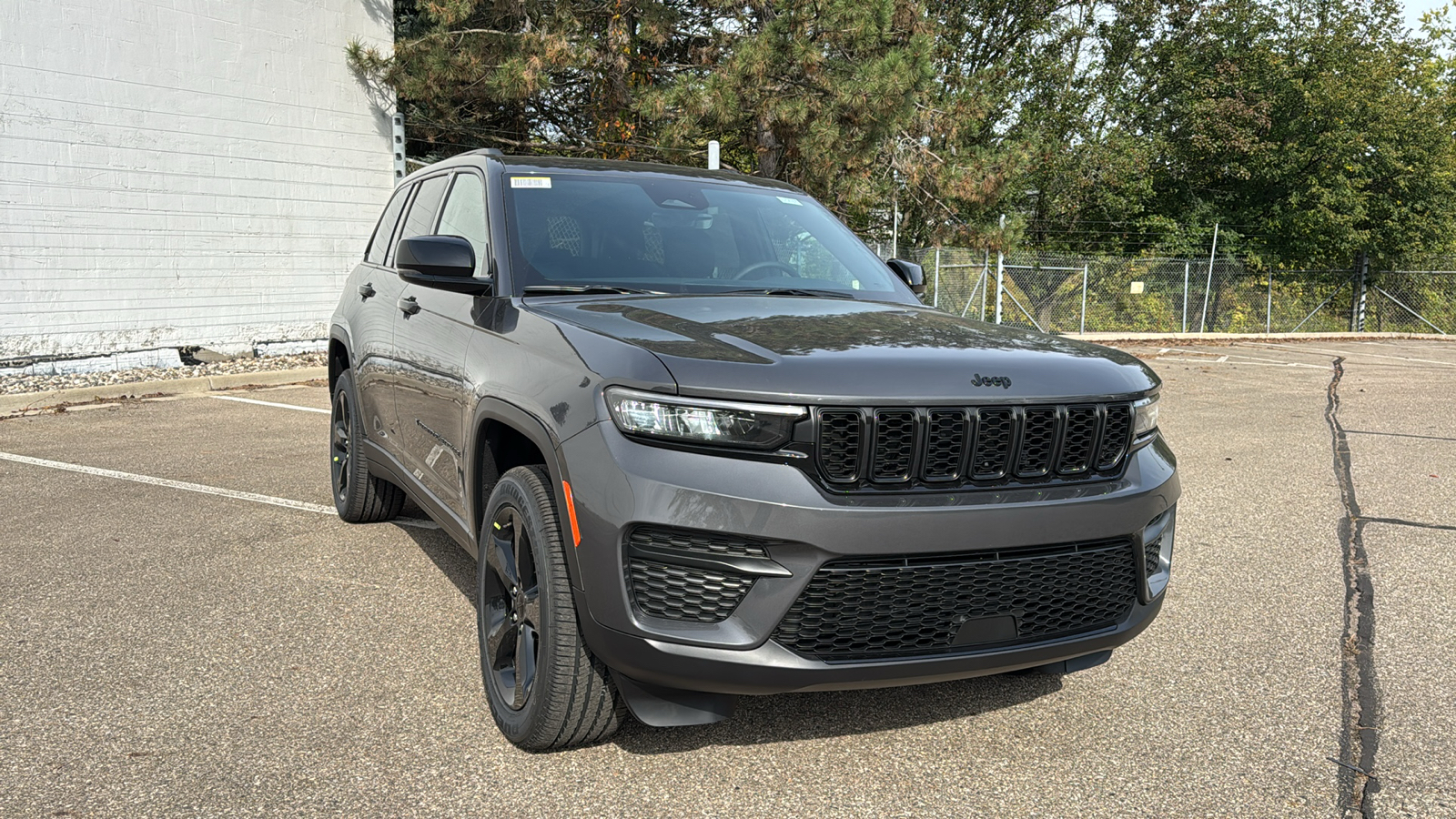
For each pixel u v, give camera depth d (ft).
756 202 14.38
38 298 35.70
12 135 34.55
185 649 12.09
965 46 107.34
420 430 13.28
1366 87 97.66
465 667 11.69
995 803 8.98
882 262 14.52
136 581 14.52
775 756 9.73
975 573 8.73
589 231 12.44
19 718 10.22
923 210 74.02
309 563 15.46
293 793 8.84
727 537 8.25
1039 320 78.02
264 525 17.63
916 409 8.54
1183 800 9.09
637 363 8.63
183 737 9.86
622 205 13.10
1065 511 8.89
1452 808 8.99
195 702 10.66
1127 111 108.58
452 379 11.68
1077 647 9.29
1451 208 98.27
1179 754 9.95
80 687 10.98
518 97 51.06
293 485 20.71
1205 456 25.89
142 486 20.47
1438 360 58.95
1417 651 12.79
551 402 9.15
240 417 29.45
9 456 23.38
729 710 9.00
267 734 9.95
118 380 34.76
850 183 57.41
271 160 42.32
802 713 10.69
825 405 8.34
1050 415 9.05
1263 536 18.25
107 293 37.52
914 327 10.37
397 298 14.85
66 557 15.64
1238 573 16.02
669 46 66.33
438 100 53.01
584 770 9.36
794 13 52.01
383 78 46.55
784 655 8.34
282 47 42.39
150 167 38.37
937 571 8.58
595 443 8.57
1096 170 102.78
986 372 9.02
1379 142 96.99
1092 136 106.63
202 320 40.52
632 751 9.75
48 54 35.24
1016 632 9.01
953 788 9.21
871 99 52.90
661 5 57.11
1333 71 99.66
